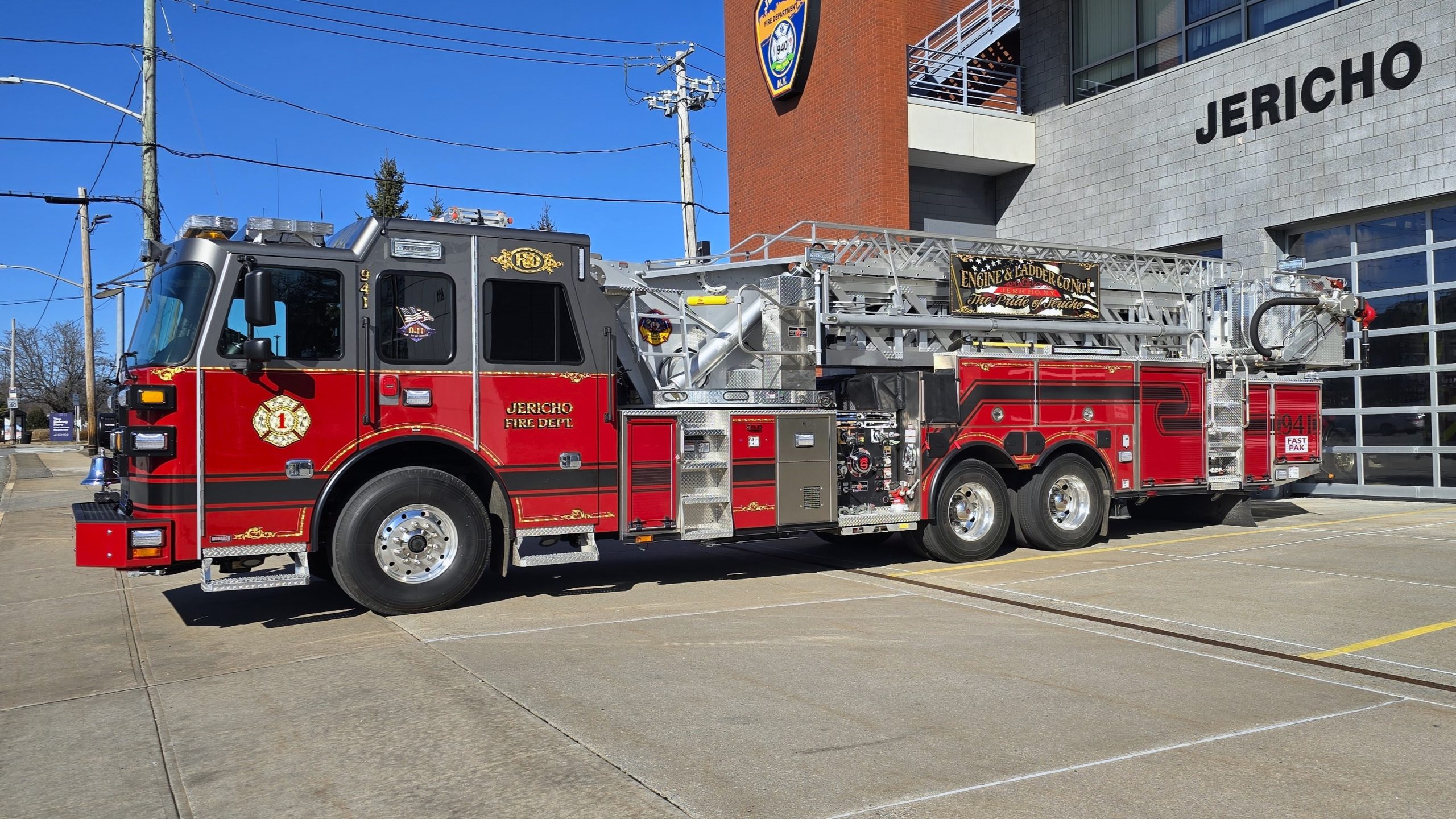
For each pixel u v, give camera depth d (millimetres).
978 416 10375
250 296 6918
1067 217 19922
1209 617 7465
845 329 10336
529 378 8148
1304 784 4180
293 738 4875
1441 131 14125
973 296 11047
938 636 6895
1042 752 4582
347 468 7480
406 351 7727
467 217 8297
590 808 3994
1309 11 15984
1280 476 12828
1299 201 15898
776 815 3902
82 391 82875
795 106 21406
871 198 19234
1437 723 4980
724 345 9445
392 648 6609
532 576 9727
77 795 4250
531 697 5453
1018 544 11430
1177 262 12883
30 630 7629
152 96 19156
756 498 9047
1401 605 7863
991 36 22234
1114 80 19266
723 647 6594
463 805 4039
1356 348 15250
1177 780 4230
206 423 7090
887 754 4559
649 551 11625
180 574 10078
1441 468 14828
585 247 8445
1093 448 11148
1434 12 14188
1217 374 12734
